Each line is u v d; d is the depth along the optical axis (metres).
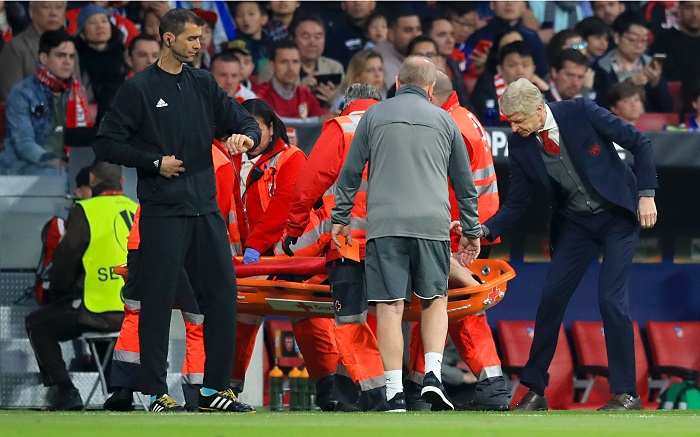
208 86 21.38
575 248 25.91
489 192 25.80
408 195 20.98
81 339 30.95
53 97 34.00
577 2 43.03
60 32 34.00
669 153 32.91
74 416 18.73
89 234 28.33
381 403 24.05
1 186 31.61
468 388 31.14
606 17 43.03
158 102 20.81
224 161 24.72
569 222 26.00
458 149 21.61
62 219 30.80
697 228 36.06
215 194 21.39
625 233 25.55
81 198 31.19
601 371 34.47
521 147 25.48
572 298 36.00
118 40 36.12
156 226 20.86
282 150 25.45
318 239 25.69
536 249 35.66
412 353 25.70
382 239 21.03
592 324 35.69
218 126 22.16
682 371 34.97
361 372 24.03
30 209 31.41
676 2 43.44
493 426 15.57
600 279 25.53
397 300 21.12
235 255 25.83
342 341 24.06
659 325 36.00
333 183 23.41
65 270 28.33
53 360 28.45
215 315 21.39
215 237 21.22
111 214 28.69
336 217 21.66
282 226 25.03
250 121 21.62
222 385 21.52
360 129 21.45
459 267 24.62
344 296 22.73
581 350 35.31
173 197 20.83
